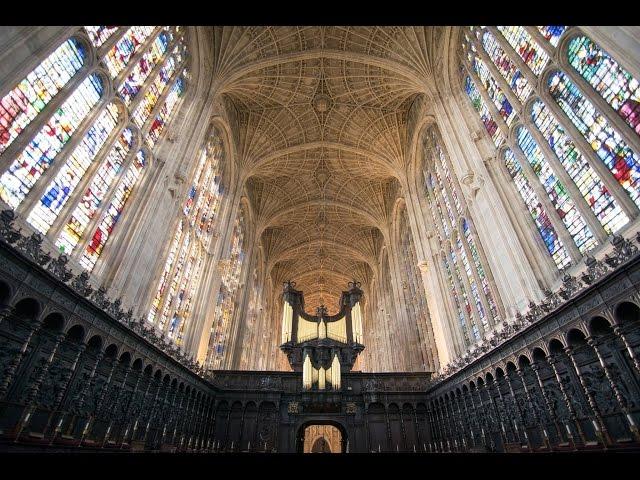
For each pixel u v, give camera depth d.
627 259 9.43
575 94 12.98
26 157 10.32
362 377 26.75
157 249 17.27
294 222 46.50
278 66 28.22
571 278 11.83
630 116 10.72
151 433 15.77
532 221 15.82
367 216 42.44
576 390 11.63
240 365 32.88
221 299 29.09
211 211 26.84
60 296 10.18
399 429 24.44
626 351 9.98
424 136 29.42
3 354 8.76
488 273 18.77
